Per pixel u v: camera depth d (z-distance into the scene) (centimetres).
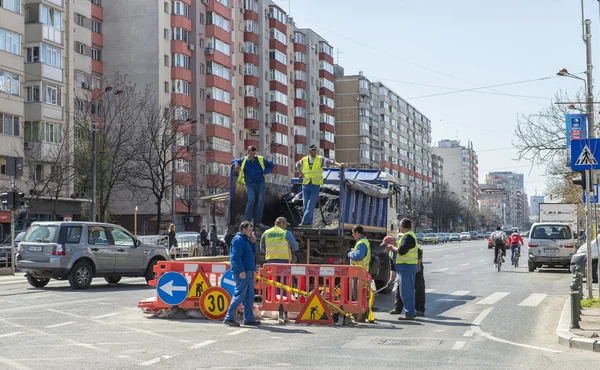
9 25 5156
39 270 2227
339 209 1762
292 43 10169
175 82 7275
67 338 1197
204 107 7681
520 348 1132
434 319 1539
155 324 1403
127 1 7112
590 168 1756
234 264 1394
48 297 1956
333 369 933
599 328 1281
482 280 2761
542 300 1955
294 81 10138
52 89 5472
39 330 1296
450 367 956
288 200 1975
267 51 9281
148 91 6431
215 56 7744
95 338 1199
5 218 3794
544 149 4531
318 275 1494
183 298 1516
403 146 15612
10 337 1204
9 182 5003
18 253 2273
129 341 1168
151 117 6091
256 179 1794
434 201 14600
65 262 2217
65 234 2239
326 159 1791
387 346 1145
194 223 7325
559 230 3334
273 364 965
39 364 948
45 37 5416
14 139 5147
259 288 1542
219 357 1017
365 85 12619
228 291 1499
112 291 2166
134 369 917
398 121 15200
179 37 7344
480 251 6297
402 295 1543
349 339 1227
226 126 7969
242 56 8806
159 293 1524
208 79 7706
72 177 5431
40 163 5184
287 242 1584
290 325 1430
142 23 7075
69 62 5828
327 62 11106
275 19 9338
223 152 7838
